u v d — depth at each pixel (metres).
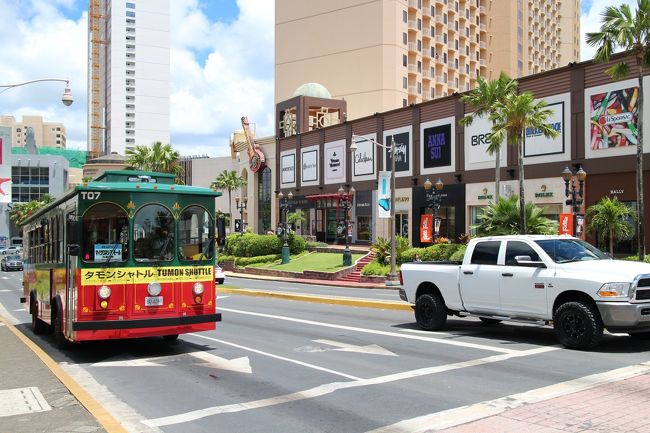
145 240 11.06
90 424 6.50
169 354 11.69
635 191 32.38
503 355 10.56
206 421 7.01
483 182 41.34
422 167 46.44
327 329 14.55
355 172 53.72
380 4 72.94
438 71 83.81
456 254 31.55
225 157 104.50
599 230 28.64
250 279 43.03
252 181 70.06
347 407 7.45
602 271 10.55
